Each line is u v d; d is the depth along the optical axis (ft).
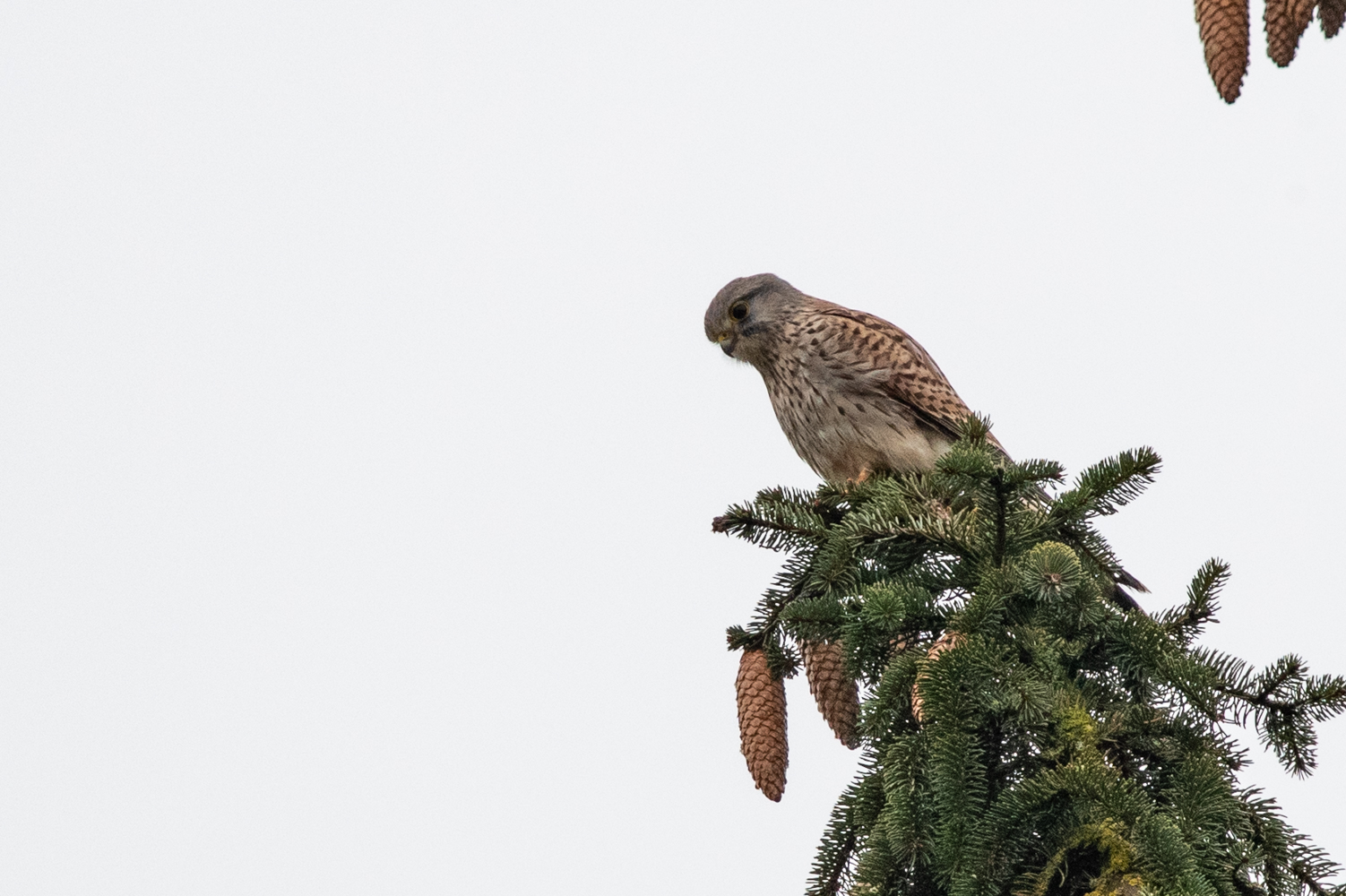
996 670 24.73
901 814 24.02
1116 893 21.56
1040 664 25.09
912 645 27.40
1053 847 23.03
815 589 29.76
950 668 24.82
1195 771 23.81
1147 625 26.18
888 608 26.61
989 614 26.04
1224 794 23.76
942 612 27.61
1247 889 23.45
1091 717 24.53
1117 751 24.82
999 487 27.50
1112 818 22.48
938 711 24.45
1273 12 24.72
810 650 30.25
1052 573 25.59
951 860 23.22
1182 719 25.38
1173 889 21.29
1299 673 25.27
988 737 24.97
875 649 27.73
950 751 23.90
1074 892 23.08
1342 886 23.98
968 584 28.86
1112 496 28.32
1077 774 22.89
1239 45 26.09
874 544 29.84
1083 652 26.61
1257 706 25.64
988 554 28.78
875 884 24.70
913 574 28.99
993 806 23.39
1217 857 23.07
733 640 29.45
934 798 24.20
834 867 26.61
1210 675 25.30
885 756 25.49
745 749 28.30
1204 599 28.14
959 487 28.04
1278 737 25.57
